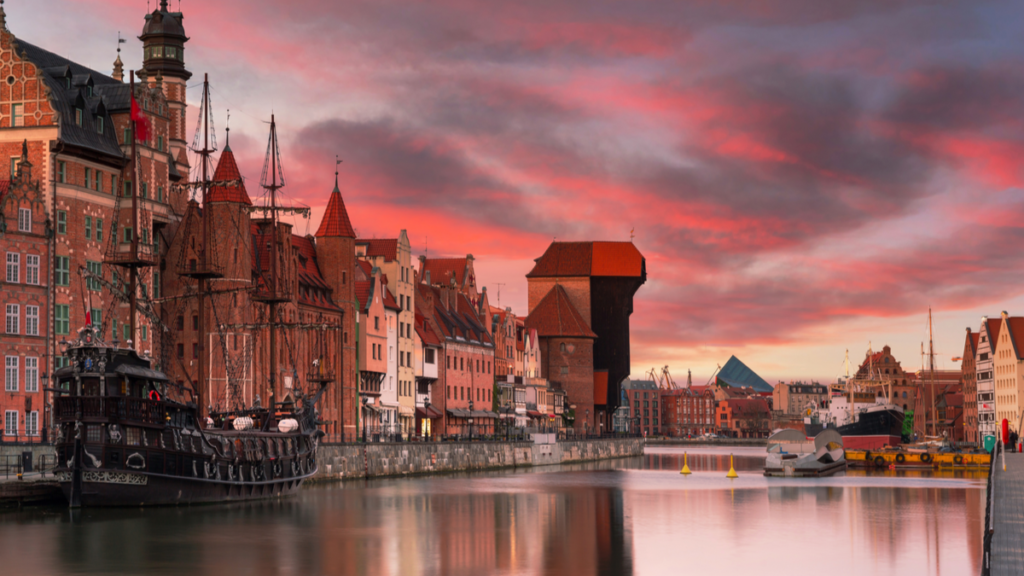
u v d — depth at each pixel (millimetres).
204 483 75500
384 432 140625
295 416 92625
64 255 94688
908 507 86750
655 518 76750
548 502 89000
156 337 106125
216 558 54844
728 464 178875
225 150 110375
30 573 49969
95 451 68562
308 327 104000
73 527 63344
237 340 107688
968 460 157750
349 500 86250
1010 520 50281
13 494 68938
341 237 131000
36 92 94188
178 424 72938
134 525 65000
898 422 192125
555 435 175500
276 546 59469
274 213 106000
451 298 183125
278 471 84875
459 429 170750
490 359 188000
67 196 95250
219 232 108438
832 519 76750
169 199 110812
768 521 75250
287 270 117500
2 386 88000
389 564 54344
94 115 99812
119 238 102062
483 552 58719
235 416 91000
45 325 92000
